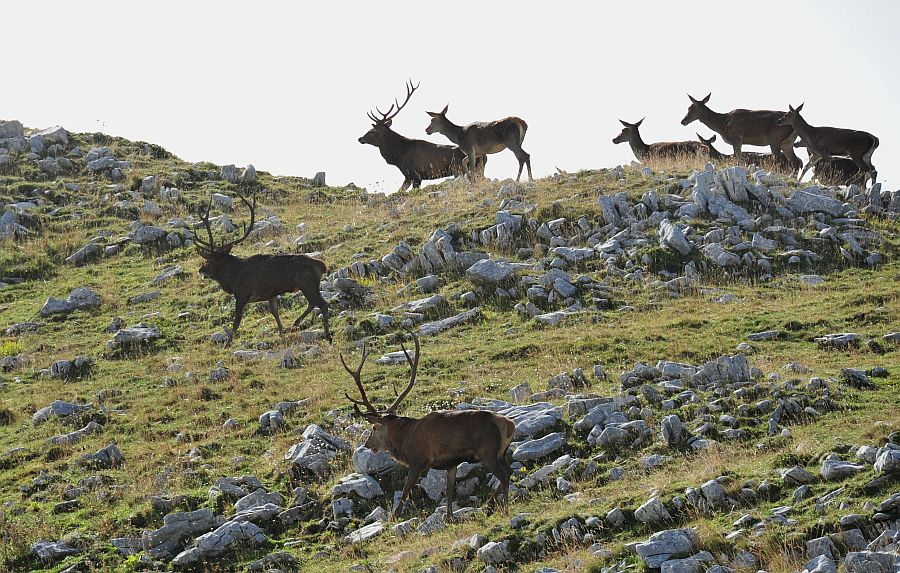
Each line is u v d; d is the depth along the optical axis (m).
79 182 134.62
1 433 74.25
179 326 94.25
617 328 83.12
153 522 58.72
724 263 94.88
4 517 59.50
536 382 72.25
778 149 129.62
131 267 111.00
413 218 113.88
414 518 54.97
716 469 51.22
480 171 135.38
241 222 122.94
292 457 63.88
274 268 87.12
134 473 65.31
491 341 83.62
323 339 87.75
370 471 60.28
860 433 53.91
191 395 78.00
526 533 48.25
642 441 59.81
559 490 55.78
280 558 53.12
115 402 78.75
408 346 84.56
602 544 46.50
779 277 93.31
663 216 103.25
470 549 47.72
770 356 74.25
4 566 54.94
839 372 66.94
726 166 119.62
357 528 56.31
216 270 87.81
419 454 52.69
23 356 89.94
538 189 115.88
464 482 58.00
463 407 66.75
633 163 124.81
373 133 135.75
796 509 45.66
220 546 54.81
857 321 80.44
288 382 79.12
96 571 53.72
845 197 110.00
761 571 40.62
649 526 47.25
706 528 44.78
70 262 113.19
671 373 69.19
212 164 145.12
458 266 98.50
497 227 103.44
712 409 62.50
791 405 61.12
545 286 92.06
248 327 92.56
